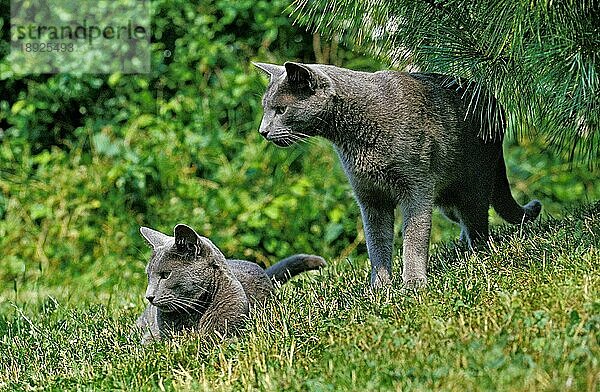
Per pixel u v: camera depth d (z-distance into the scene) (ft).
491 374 16.37
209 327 23.27
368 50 28.22
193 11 48.80
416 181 24.77
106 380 20.42
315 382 17.65
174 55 49.34
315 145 45.65
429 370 17.12
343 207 44.11
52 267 43.11
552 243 24.50
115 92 48.42
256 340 21.02
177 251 23.11
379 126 24.25
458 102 25.99
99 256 43.19
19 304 34.91
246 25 49.83
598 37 24.13
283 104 24.40
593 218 26.91
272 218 43.06
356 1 25.95
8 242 43.52
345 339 19.66
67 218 44.06
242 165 45.06
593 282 19.85
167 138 45.06
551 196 47.21
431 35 25.91
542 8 23.27
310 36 49.83
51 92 47.21
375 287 24.58
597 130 26.30
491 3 24.45
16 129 46.80
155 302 22.90
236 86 46.62
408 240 25.00
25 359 24.40
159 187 44.98
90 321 27.89
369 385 16.94
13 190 44.75
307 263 28.71
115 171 43.88
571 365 16.20
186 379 19.69
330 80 24.23
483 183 27.27
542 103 25.25
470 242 27.78
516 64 24.68
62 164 45.85
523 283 21.18
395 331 19.16
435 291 22.16
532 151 48.01
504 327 18.37
